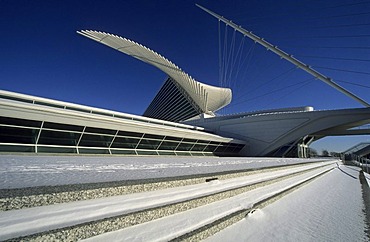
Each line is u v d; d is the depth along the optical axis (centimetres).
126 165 615
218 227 322
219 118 5744
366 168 2642
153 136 2878
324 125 4259
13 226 184
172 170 518
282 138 4503
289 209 490
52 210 221
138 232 245
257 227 361
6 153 1678
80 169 457
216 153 4181
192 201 338
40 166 484
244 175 551
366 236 348
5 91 1931
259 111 5569
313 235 344
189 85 6450
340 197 688
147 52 5647
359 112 4059
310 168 1299
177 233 266
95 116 2206
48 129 1936
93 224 214
